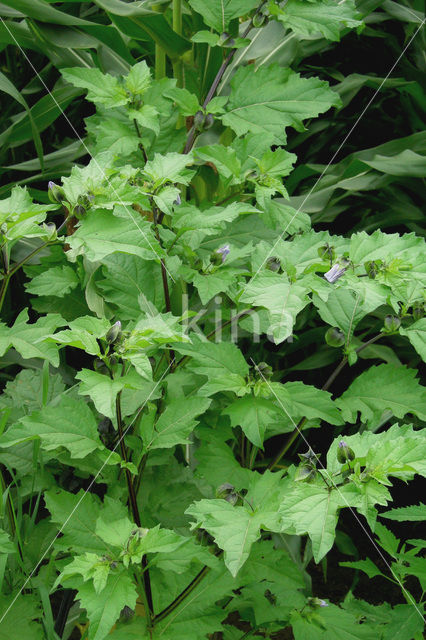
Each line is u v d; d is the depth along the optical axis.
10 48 2.95
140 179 2.13
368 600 2.60
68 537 2.01
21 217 1.99
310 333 2.64
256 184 2.16
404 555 2.17
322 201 2.58
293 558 2.40
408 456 1.90
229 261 2.11
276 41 2.43
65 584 1.96
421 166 2.44
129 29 2.43
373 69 3.00
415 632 2.10
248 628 2.53
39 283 2.26
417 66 2.87
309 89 2.20
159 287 2.18
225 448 2.16
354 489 1.90
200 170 2.35
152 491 2.19
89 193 2.01
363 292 1.99
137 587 2.06
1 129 2.87
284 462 2.55
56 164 2.71
